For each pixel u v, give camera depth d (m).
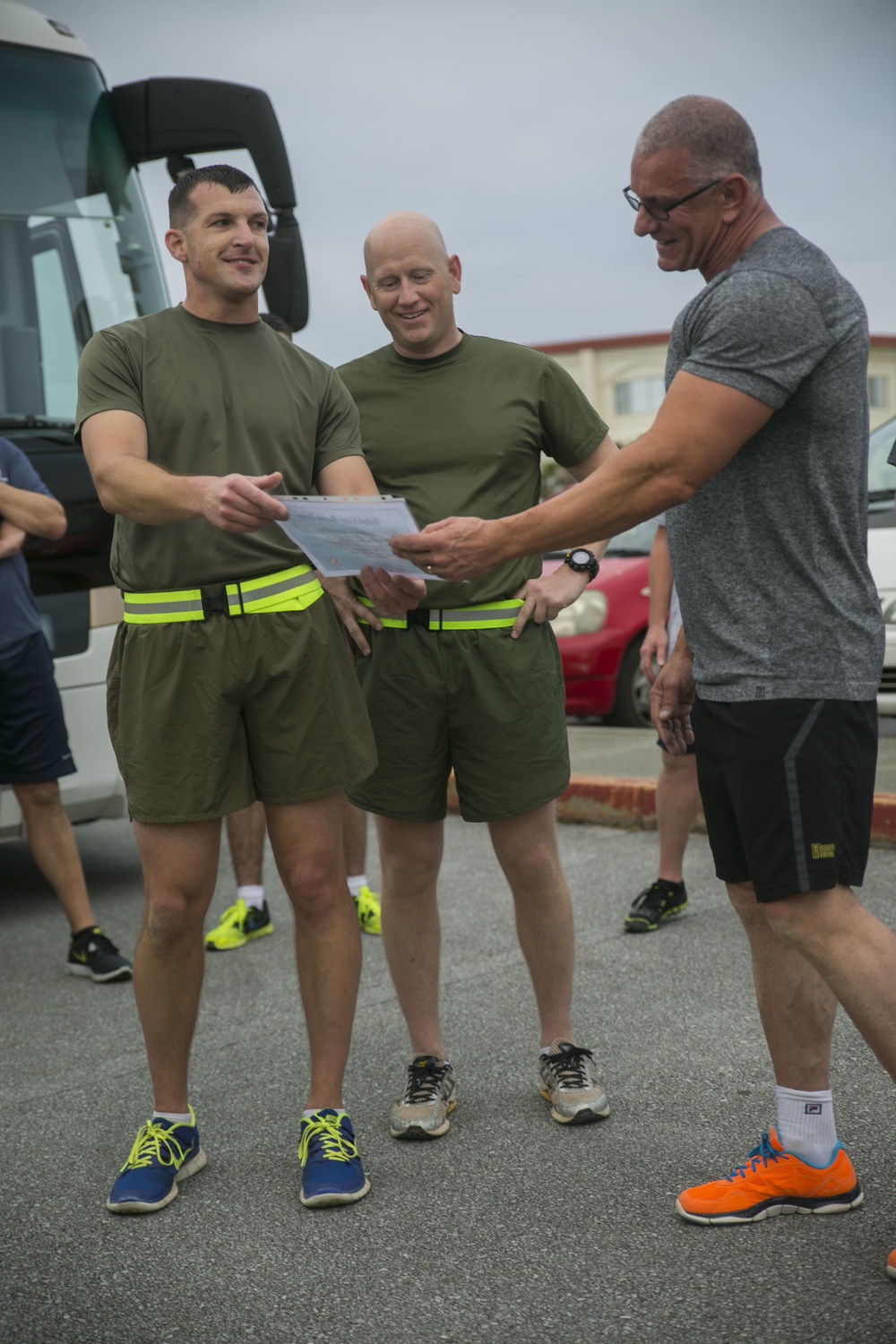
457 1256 2.52
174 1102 2.93
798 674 2.32
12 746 4.47
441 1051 3.21
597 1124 3.07
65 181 5.52
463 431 3.12
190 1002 2.88
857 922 2.35
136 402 2.73
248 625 2.75
